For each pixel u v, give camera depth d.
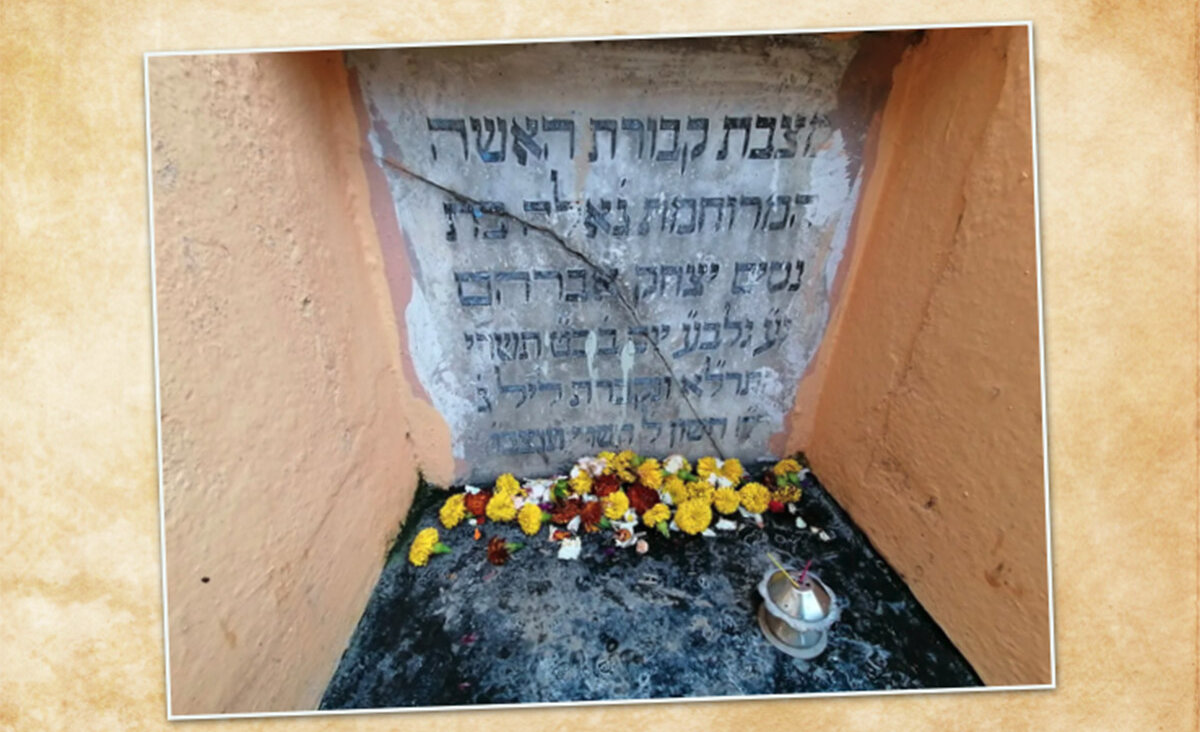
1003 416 1.01
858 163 1.25
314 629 1.05
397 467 1.40
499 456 1.54
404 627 1.21
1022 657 1.01
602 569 1.35
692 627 1.21
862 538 1.41
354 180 1.17
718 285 1.37
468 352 1.39
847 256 1.37
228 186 0.84
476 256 1.28
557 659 1.15
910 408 1.23
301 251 1.02
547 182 1.20
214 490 0.81
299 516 1.00
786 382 1.53
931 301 1.15
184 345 0.76
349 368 1.18
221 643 0.82
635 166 1.20
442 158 1.16
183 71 0.77
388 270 1.27
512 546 1.38
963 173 1.05
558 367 1.44
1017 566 1.00
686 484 1.51
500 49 1.06
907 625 1.21
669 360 1.46
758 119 1.18
